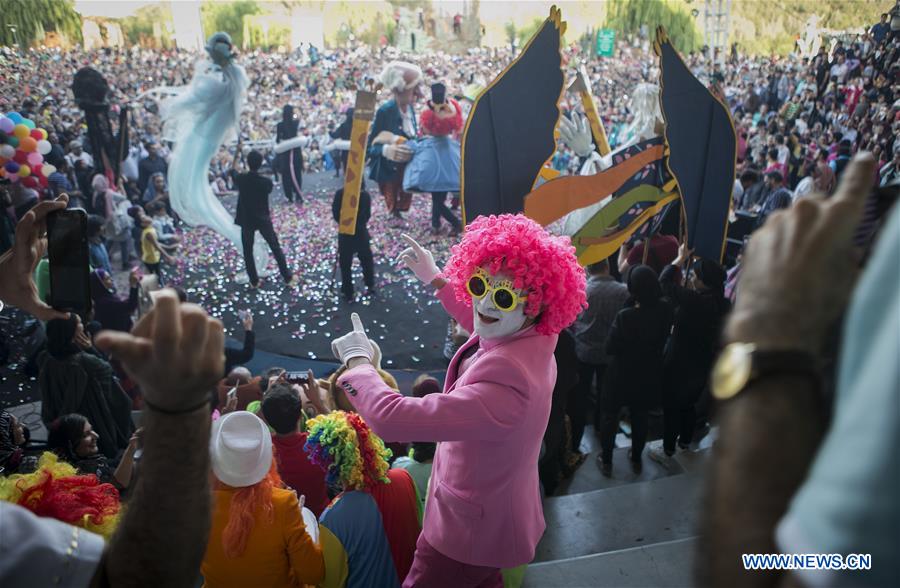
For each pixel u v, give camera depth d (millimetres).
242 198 7930
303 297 8094
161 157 9609
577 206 5117
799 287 627
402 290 8266
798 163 9625
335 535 2361
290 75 11547
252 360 6836
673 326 4766
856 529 389
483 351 2459
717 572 592
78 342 4340
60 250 2068
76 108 9375
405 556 2539
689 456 4879
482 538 2369
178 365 792
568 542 3840
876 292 423
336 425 2445
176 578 845
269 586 2230
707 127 5516
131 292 6324
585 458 4961
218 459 2172
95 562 856
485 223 2510
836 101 9531
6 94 9180
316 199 11461
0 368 6465
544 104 4625
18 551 815
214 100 8148
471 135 4531
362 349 2471
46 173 5559
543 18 11359
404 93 10008
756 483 592
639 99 8117
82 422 3361
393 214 10523
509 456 2281
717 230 5887
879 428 384
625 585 3098
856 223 622
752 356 623
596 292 4984
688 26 10867
